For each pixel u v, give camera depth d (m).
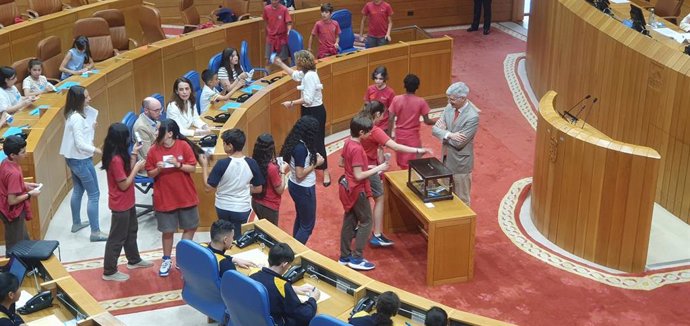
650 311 7.84
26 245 6.59
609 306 7.92
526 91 14.71
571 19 12.45
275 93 11.10
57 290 6.20
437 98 13.72
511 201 10.31
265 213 7.98
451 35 18.28
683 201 9.85
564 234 9.05
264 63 14.81
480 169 11.27
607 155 8.43
